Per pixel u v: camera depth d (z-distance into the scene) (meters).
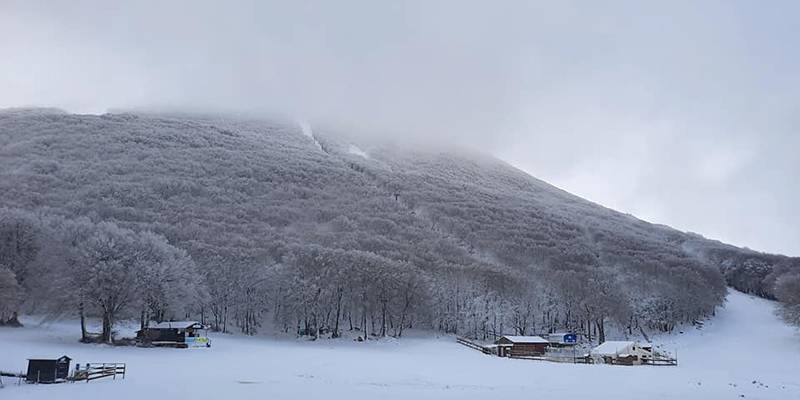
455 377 53.94
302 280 105.31
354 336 100.44
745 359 88.12
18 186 152.25
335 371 56.31
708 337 115.94
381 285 106.69
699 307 136.00
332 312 109.06
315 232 147.00
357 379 50.28
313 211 166.75
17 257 92.62
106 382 43.50
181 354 68.25
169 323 82.94
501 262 147.75
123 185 164.62
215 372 52.06
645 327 122.62
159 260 86.31
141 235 97.94
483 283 122.25
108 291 75.81
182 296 86.25
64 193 152.50
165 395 37.22
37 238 95.38
